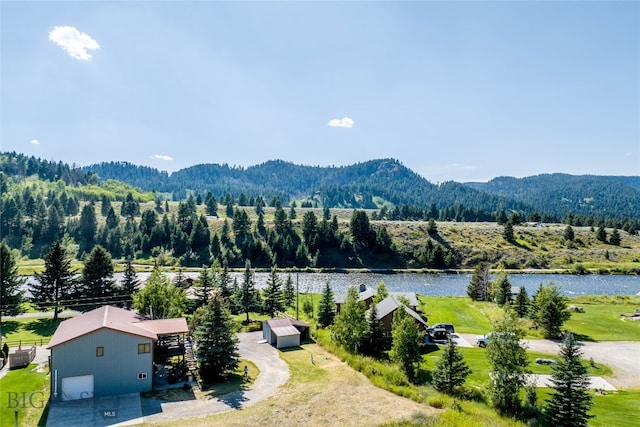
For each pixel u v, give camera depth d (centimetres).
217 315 4181
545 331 5975
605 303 8331
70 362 3522
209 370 4053
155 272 6650
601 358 4988
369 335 5128
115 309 4525
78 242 15112
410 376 4222
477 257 15325
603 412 3450
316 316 7169
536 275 13312
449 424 2980
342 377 4172
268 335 5581
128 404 3444
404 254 15388
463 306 8212
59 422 3081
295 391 3778
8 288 6241
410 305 6712
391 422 3044
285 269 14088
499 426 2972
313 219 16025
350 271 14175
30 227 15638
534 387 3581
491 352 3569
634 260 14912
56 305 6406
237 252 14638
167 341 4306
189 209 17675
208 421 3125
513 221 19250
